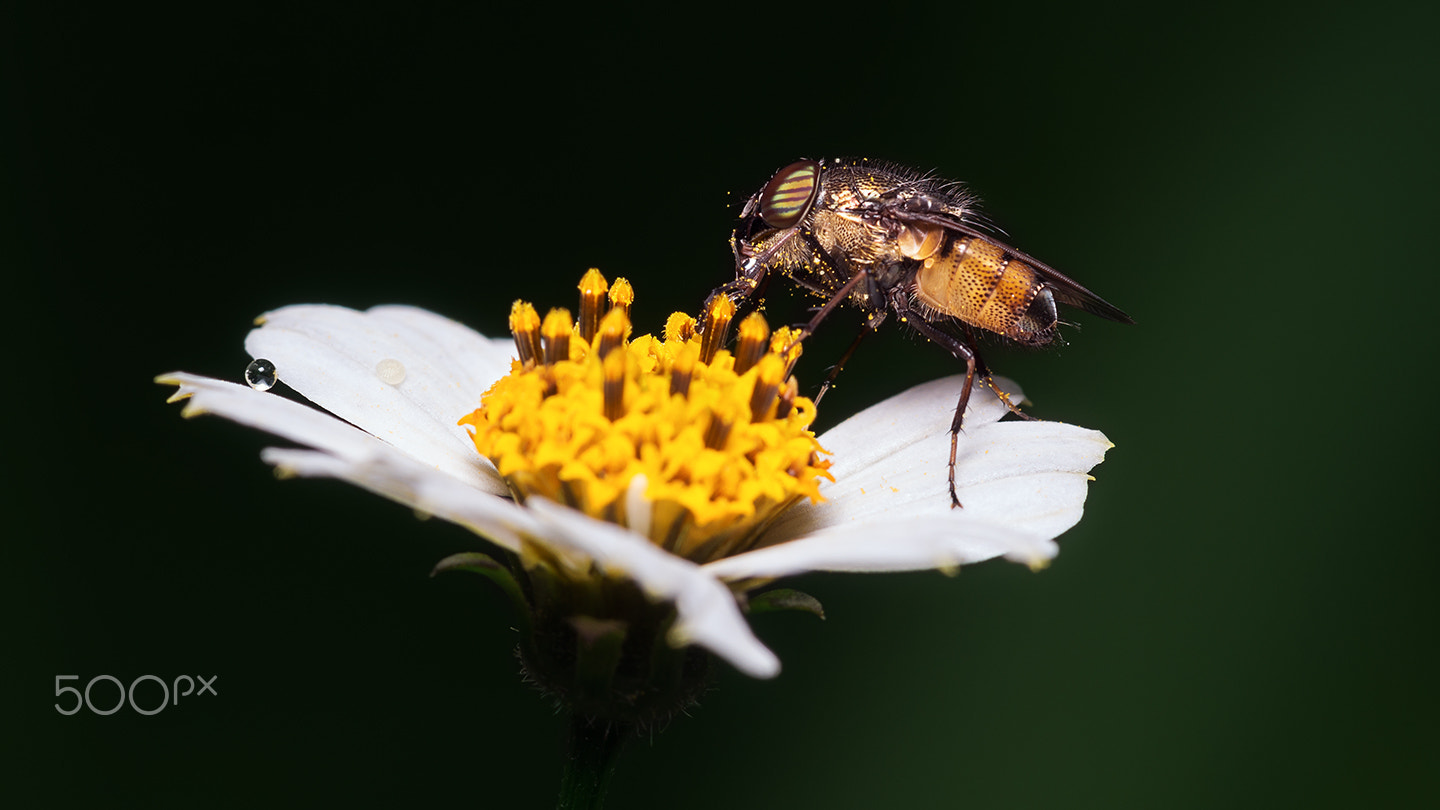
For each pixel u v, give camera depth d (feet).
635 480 0.27
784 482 0.28
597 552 0.27
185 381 0.28
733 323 0.30
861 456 0.29
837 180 0.31
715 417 0.28
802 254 0.30
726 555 0.28
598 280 0.29
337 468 0.27
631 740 0.28
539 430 0.28
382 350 0.29
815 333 0.30
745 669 0.24
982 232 0.31
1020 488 0.29
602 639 0.28
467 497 0.27
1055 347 0.31
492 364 0.30
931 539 0.27
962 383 0.30
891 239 0.31
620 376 0.28
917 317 0.31
